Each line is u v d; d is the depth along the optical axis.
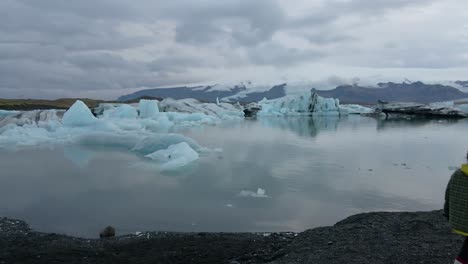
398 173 23.16
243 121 76.50
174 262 8.73
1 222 13.04
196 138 44.06
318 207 15.72
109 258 8.92
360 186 19.62
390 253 7.16
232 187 19.38
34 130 42.66
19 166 25.86
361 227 8.90
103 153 31.80
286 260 7.50
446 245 7.32
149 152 31.75
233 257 9.01
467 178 3.81
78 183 20.34
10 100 123.69
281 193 18.12
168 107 81.88
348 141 40.75
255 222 13.66
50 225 13.21
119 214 14.57
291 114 102.94
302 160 28.16
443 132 50.06
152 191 18.50
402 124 64.81
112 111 64.56
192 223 13.49
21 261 8.57
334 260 7.10
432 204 16.33
